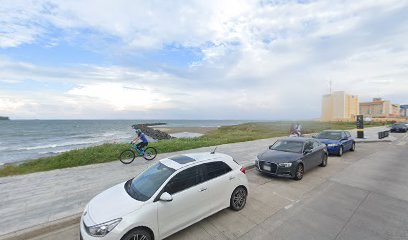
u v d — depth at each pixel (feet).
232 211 17.19
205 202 14.88
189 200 13.89
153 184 13.85
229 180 16.63
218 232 14.15
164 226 12.69
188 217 13.88
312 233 13.82
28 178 25.29
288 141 30.55
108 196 13.87
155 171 15.38
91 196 19.94
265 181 25.08
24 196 19.83
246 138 62.90
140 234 11.78
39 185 22.84
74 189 21.71
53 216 16.07
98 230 10.94
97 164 32.12
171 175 13.84
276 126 155.53
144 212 11.87
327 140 42.09
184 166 14.76
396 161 36.01
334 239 13.11
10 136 152.76
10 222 15.15
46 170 29.53
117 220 11.23
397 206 17.83
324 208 17.58
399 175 27.27
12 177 25.73
